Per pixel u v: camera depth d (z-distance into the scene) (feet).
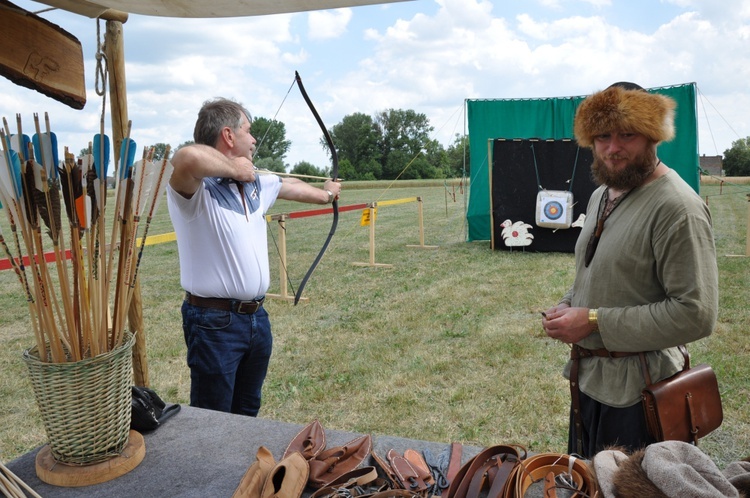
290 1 5.95
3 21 5.19
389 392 12.47
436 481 5.02
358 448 5.58
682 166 27.91
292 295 21.40
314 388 12.76
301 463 5.05
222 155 6.82
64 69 5.77
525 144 28.68
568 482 4.06
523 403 11.58
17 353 15.47
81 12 6.25
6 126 4.48
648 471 2.86
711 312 4.80
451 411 11.38
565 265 25.68
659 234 4.95
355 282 23.67
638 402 5.26
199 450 5.76
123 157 4.89
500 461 4.57
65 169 4.67
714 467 2.86
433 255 29.66
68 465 5.21
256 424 6.32
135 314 8.65
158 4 6.20
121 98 7.82
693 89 27.04
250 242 7.47
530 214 29.14
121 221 5.07
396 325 17.31
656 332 4.92
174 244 35.94
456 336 16.05
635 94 4.94
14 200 4.51
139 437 5.75
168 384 13.21
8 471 4.69
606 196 5.71
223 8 6.26
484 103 31.86
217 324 7.29
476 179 32.73
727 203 47.50
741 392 11.51
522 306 18.95
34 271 4.72
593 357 5.54
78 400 5.04
